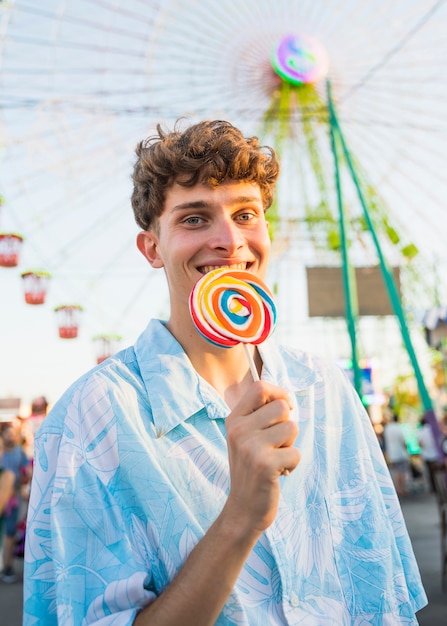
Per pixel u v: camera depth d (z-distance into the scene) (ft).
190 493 4.06
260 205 4.78
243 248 4.70
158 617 3.51
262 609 3.98
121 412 4.17
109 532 3.92
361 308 43.27
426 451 43.42
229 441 3.61
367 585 4.38
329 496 4.53
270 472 3.46
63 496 3.94
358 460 4.76
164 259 4.79
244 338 4.33
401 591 4.55
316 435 4.70
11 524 23.00
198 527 3.91
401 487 43.37
